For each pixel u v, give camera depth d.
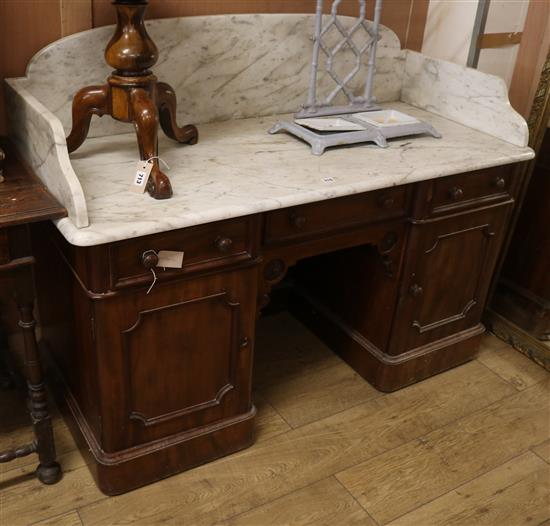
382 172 1.66
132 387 1.52
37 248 1.76
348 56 2.12
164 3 1.76
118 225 1.29
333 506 1.65
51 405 1.92
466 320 2.16
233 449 1.78
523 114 2.21
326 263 2.20
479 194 1.90
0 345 1.91
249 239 1.49
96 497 1.62
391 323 1.97
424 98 2.22
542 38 2.06
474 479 1.77
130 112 1.52
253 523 1.59
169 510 1.60
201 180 1.54
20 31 1.61
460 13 2.18
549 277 2.22
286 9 1.97
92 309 1.38
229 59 1.88
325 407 1.99
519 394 2.12
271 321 2.41
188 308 1.50
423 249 1.86
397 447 1.86
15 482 1.64
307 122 1.90
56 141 1.29
